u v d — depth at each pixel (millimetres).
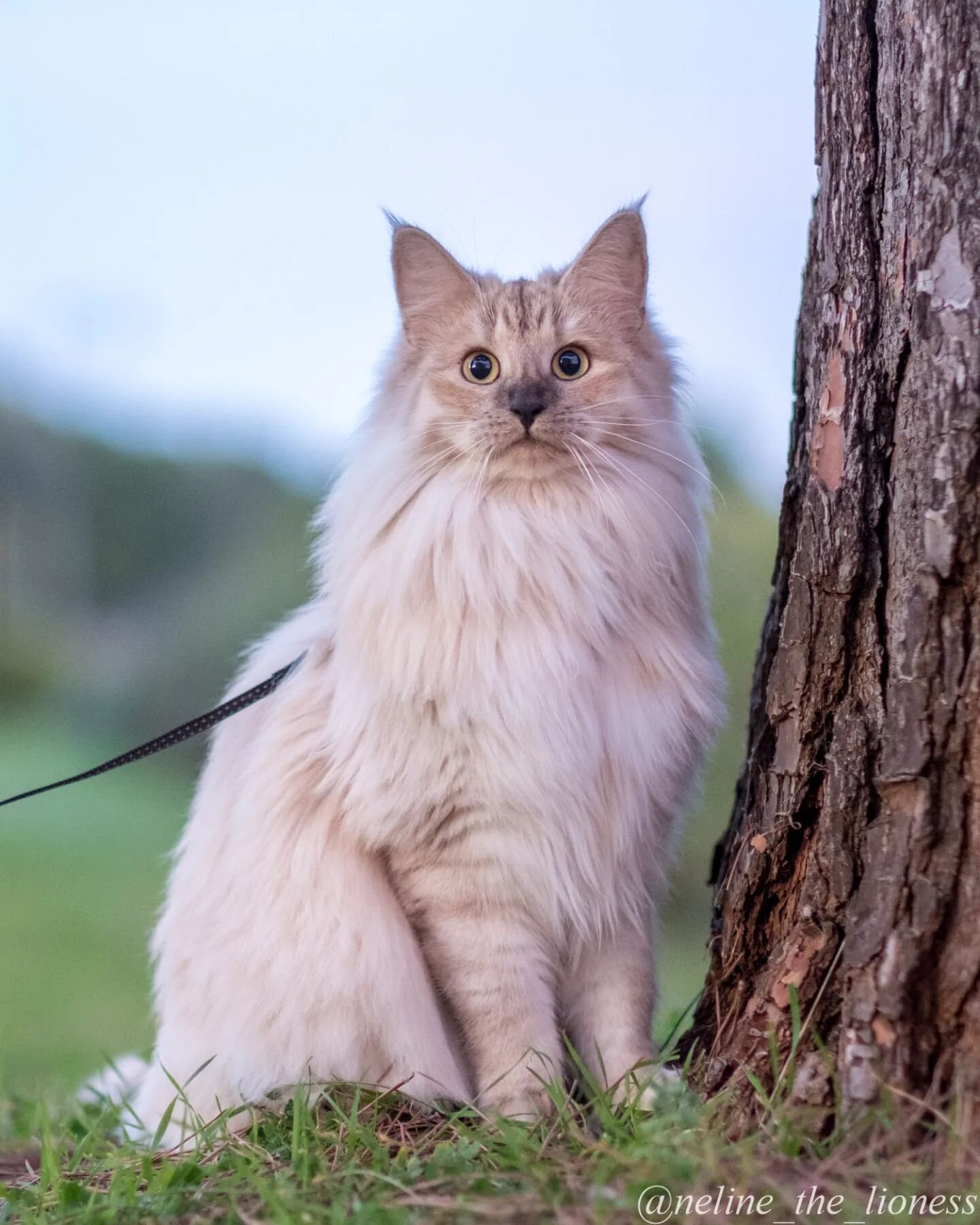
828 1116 2486
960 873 2449
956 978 2428
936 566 2521
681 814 3352
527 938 3146
